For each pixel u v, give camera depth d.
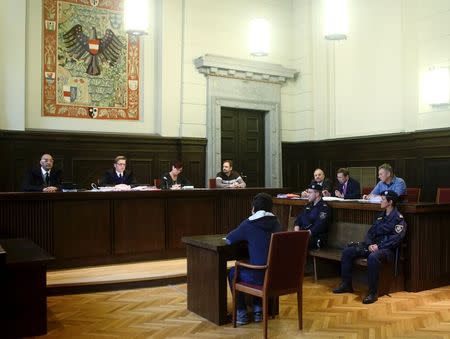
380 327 4.15
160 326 4.18
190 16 9.28
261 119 10.32
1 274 3.87
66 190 6.16
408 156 8.38
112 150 8.60
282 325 4.21
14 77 7.84
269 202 4.29
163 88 9.03
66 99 8.46
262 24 9.08
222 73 9.45
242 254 4.39
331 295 5.20
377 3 9.01
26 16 8.11
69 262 5.93
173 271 5.80
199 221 6.85
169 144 9.09
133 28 7.24
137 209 6.37
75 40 8.53
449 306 4.78
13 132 7.75
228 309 4.65
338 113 9.80
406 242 5.36
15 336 3.90
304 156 10.29
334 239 5.95
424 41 8.22
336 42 9.80
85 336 3.94
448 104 7.84
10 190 7.77
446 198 6.70
